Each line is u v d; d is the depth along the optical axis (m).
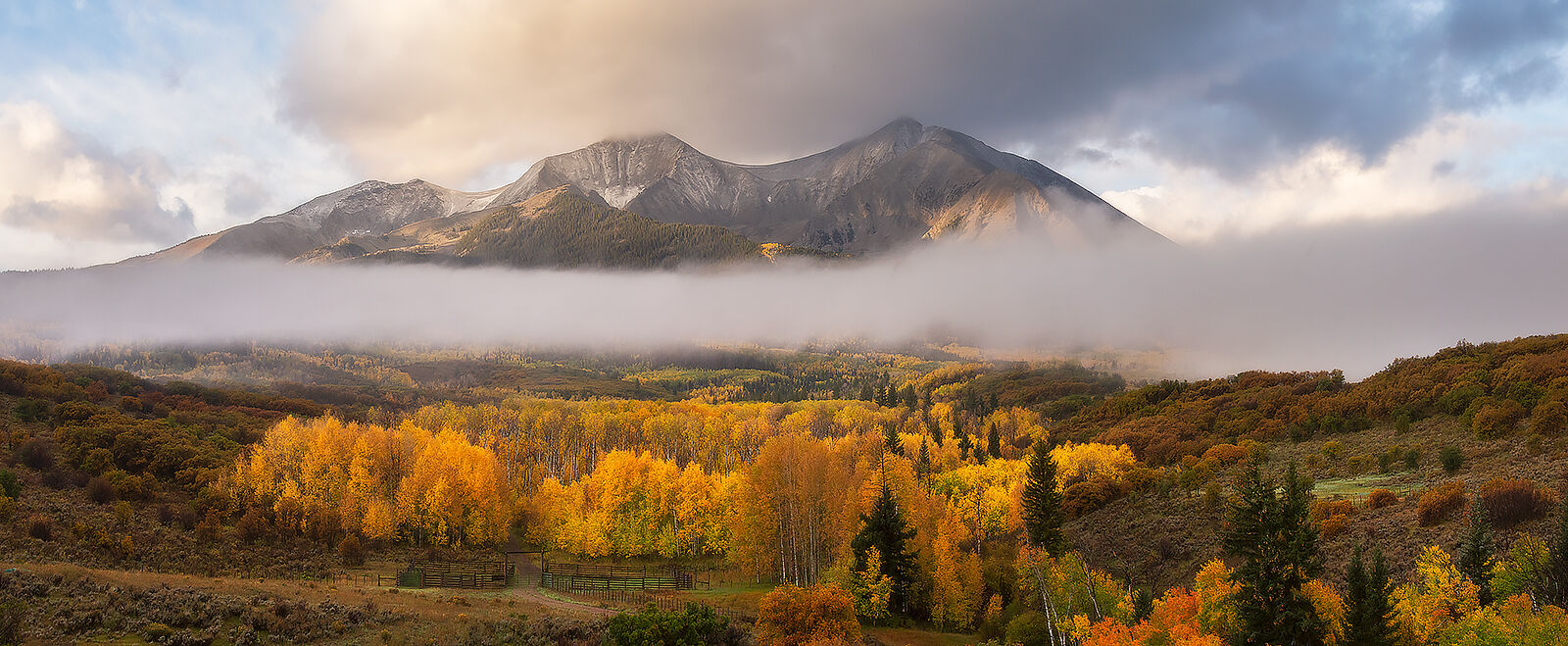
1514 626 41.47
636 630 50.47
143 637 44.75
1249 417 138.12
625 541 100.31
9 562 58.41
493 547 104.31
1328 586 51.78
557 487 112.06
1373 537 64.69
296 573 77.44
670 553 100.12
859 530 76.12
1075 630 55.06
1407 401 115.44
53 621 44.81
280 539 89.94
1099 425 182.62
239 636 47.16
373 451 114.12
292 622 50.19
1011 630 60.91
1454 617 47.03
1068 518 98.75
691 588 80.75
